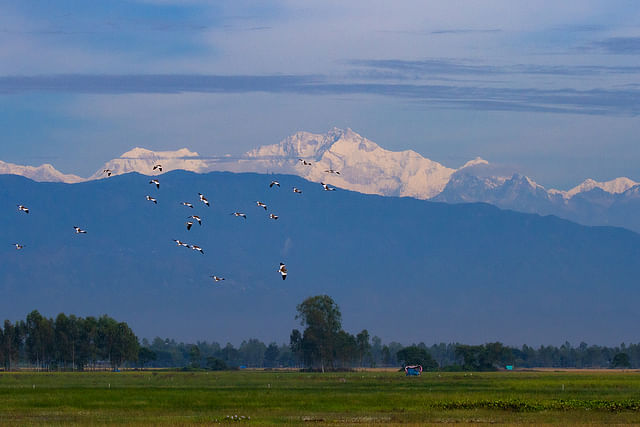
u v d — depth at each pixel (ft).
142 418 649.20
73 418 652.48
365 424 596.70
